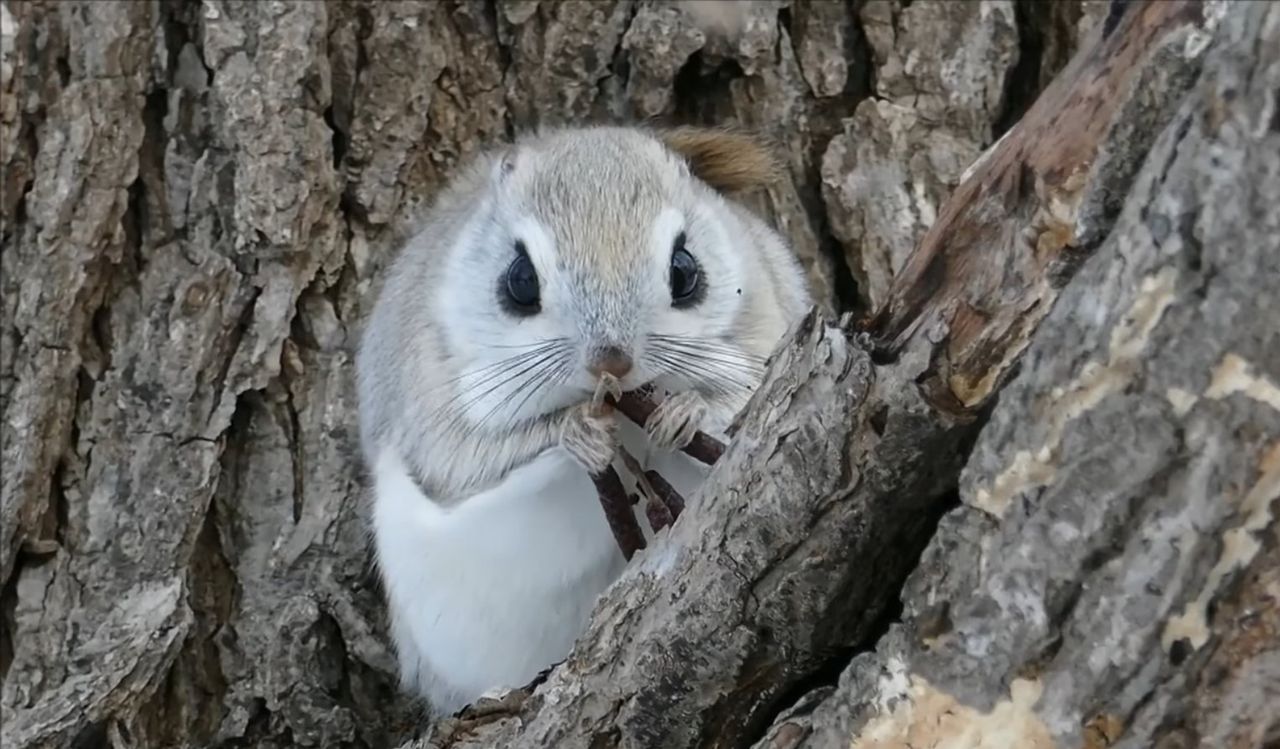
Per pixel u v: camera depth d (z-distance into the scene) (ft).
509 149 3.10
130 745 3.09
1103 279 2.71
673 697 2.85
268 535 3.16
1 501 3.12
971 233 2.77
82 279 3.15
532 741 2.88
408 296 3.09
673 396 2.98
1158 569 2.71
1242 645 2.72
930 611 2.77
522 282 3.00
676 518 2.89
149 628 3.10
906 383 2.77
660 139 3.12
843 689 2.80
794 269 3.15
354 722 3.14
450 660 3.09
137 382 3.15
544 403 3.00
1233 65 2.68
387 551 3.08
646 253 2.99
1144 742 2.74
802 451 2.79
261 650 3.14
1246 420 2.69
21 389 3.14
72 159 3.16
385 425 3.10
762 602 2.82
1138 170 2.72
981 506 2.75
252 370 3.16
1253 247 2.68
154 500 3.13
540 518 3.03
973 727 2.76
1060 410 2.72
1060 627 2.74
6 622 3.13
